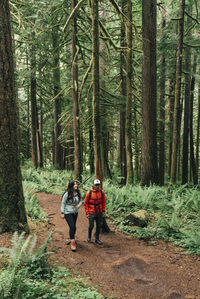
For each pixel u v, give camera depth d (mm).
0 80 5184
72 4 10750
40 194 11125
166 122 16094
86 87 13359
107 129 14406
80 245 5828
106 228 6754
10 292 3494
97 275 4473
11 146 5363
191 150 17594
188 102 15148
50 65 15914
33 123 18109
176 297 3883
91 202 6016
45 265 4270
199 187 14094
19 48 14250
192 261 4980
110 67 15227
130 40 11492
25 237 5363
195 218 7688
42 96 19938
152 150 11273
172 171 11500
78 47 11086
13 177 5391
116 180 15734
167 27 12789
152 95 11133
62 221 7527
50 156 29062
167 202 8680
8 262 4227
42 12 11633
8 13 5242
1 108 5219
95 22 6828
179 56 10953
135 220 7227
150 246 5848
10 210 5355
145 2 10750
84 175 15008
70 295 3652
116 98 13414
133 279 4426
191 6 12930
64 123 15578
